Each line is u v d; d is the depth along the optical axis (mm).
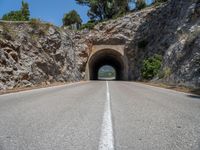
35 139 5137
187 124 6840
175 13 52438
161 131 5957
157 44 55750
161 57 47250
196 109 10008
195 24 37031
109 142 4906
